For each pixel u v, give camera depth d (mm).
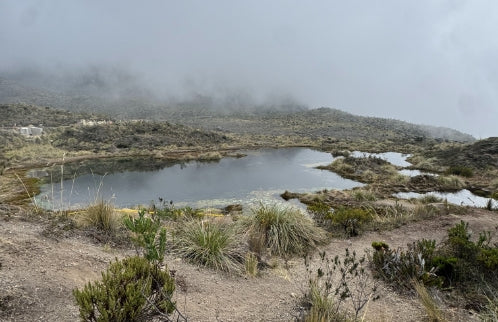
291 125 125500
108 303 2541
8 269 3492
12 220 5406
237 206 16859
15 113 74625
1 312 2752
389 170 29219
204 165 36125
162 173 30281
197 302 3805
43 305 3014
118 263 3018
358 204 15531
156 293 3008
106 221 5852
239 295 4277
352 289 4695
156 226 3713
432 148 49344
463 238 5863
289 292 4512
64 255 4297
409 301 4348
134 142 55219
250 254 5848
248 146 60531
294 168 33312
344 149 54219
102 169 32781
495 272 4953
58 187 22141
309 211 9711
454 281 4871
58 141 51219
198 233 5797
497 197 17672
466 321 3793
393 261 5254
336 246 7098
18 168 32062
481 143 34562
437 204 11328
